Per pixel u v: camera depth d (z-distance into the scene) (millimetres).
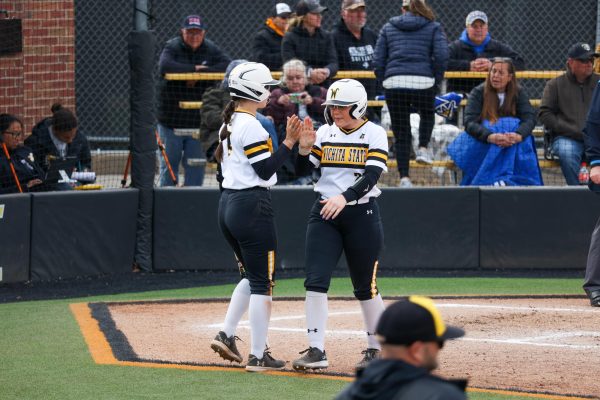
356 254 19859
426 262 33969
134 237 33375
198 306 27516
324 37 36594
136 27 32750
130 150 33406
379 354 20391
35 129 33656
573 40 45688
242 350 22172
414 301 9445
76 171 34562
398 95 35750
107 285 31016
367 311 20297
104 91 47125
